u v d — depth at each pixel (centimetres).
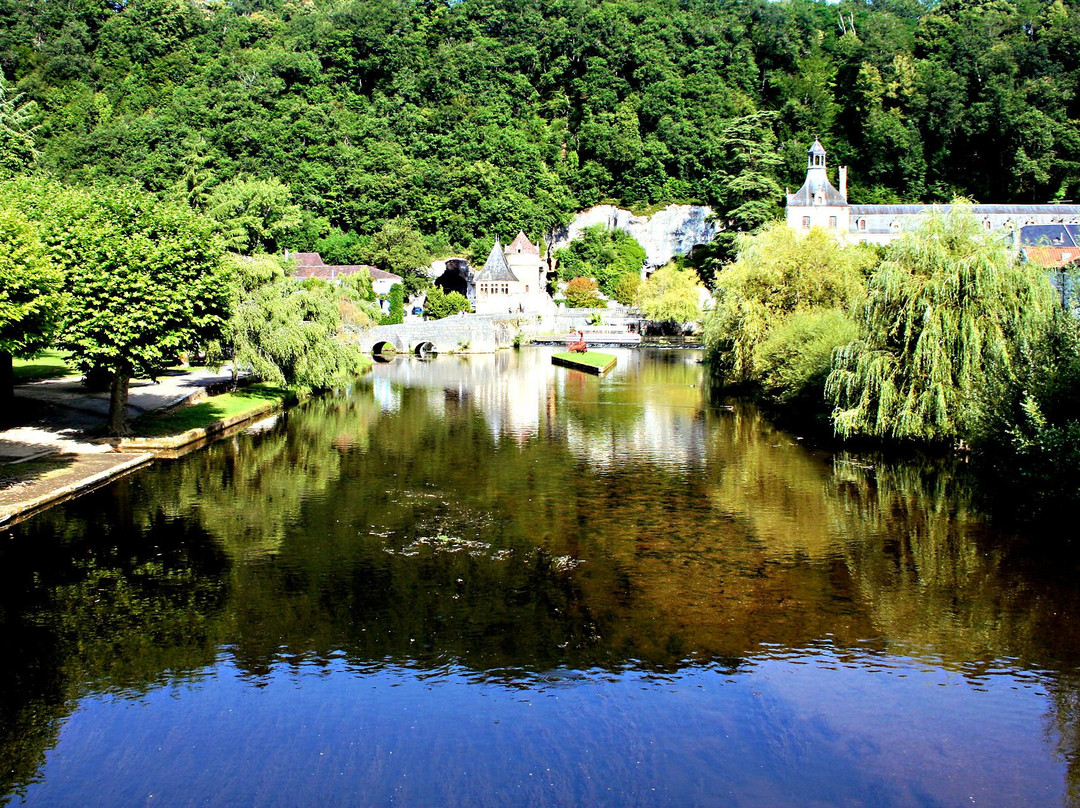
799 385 4797
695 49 18762
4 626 2097
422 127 16775
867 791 1466
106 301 3744
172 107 15400
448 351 11450
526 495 3391
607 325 13875
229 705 1745
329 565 2545
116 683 1833
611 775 1512
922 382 3588
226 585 2377
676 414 5559
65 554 2614
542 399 6369
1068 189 14375
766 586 2380
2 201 3919
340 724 1677
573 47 18675
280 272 5884
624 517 3069
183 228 4159
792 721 1683
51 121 14888
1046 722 1677
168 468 3747
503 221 15512
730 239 12962
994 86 14925
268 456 4119
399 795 1460
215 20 18588
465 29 19238
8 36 16600
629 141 16875
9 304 2641
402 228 14212
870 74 16200
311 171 15175
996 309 3494
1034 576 2430
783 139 17400
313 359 5712
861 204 14575
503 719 1694
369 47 18175
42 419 4450
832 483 3525
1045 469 2692
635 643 2025
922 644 2011
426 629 2094
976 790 1469
